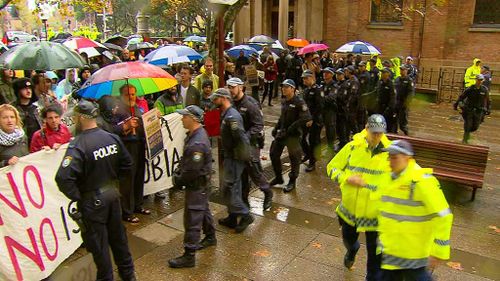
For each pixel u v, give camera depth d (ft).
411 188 11.18
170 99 23.52
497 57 59.00
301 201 22.26
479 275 15.78
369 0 67.82
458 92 56.49
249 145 17.79
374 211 13.25
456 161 22.89
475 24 60.08
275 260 16.46
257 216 20.34
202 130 15.66
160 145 20.26
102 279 13.66
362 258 16.67
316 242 17.93
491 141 36.29
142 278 15.11
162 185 21.84
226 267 15.89
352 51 50.67
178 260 15.72
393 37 66.13
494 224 20.04
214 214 20.40
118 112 19.01
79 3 41.57
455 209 21.66
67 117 19.65
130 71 17.25
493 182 25.62
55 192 15.60
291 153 23.08
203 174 15.49
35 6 43.42
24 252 14.67
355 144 13.78
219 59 22.15
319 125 26.27
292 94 22.45
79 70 31.58
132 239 17.88
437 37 61.98
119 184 18.84
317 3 71.92
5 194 14.28
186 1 73.00
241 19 82.94
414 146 23.65
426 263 11.35
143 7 60.85
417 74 59.72
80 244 16.65
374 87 38.68
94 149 12.90
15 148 15.35
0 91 21.31
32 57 20.04
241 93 19.38
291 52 60.59
